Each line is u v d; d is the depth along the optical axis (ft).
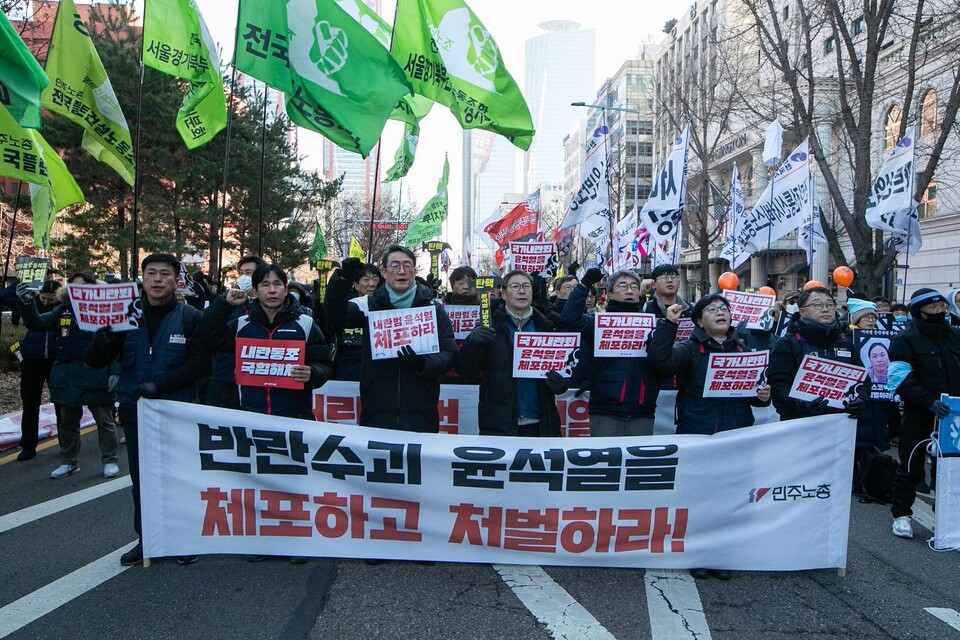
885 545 16.74
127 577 13.80
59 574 13.96
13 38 16.92
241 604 12.64
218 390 17.87
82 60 22.68
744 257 44.01
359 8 26.89
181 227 65.92
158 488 14.34
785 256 128.77
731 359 15.05
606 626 12.05
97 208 61.26
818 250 110.22
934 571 14.98
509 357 15.65
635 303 17.54
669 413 21.61
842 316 38.50
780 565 14.52
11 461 24.27
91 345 14.64
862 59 79.46
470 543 14.52
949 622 12.46
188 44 22.79
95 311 14.55
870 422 20.92
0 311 27.55
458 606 12.73
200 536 14.48
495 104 24.57
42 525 17.16
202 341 14.78
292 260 77.36
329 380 21.27
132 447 14.83
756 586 14.05
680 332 22.95
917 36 48.39
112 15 61.41
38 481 21.47
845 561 14.65
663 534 14.49
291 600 12.83
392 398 15.23
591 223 36.35
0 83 17.08
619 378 16.31
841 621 12.45
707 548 14.48
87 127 22.85
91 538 16.20
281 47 19.67
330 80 20.25
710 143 134.72
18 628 11.64
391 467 14.48
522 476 14.44
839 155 88.22
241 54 19.20
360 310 15.55
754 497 14.56
